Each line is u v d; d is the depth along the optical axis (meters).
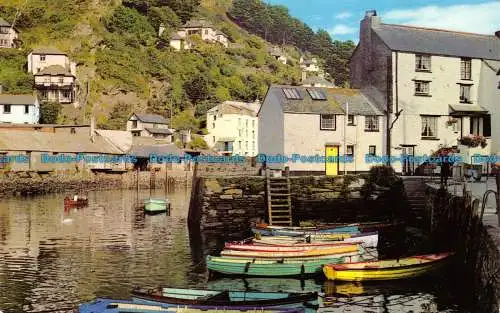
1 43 130.38
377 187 38.59
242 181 37.47
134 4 166.50
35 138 83.56
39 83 121.31
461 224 24.11
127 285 23.48
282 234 30.66
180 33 181.75
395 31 49.66
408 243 31.48
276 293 17.98
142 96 133.38
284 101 44.84
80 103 124.50
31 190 75.56
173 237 36.78
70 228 41.56
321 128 44.69
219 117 128.12
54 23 143.50
